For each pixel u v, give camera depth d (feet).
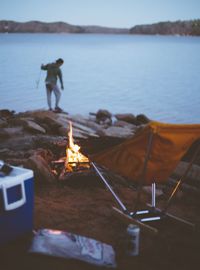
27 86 79.46
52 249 13.92
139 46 357.41
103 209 18.21
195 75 110.01
